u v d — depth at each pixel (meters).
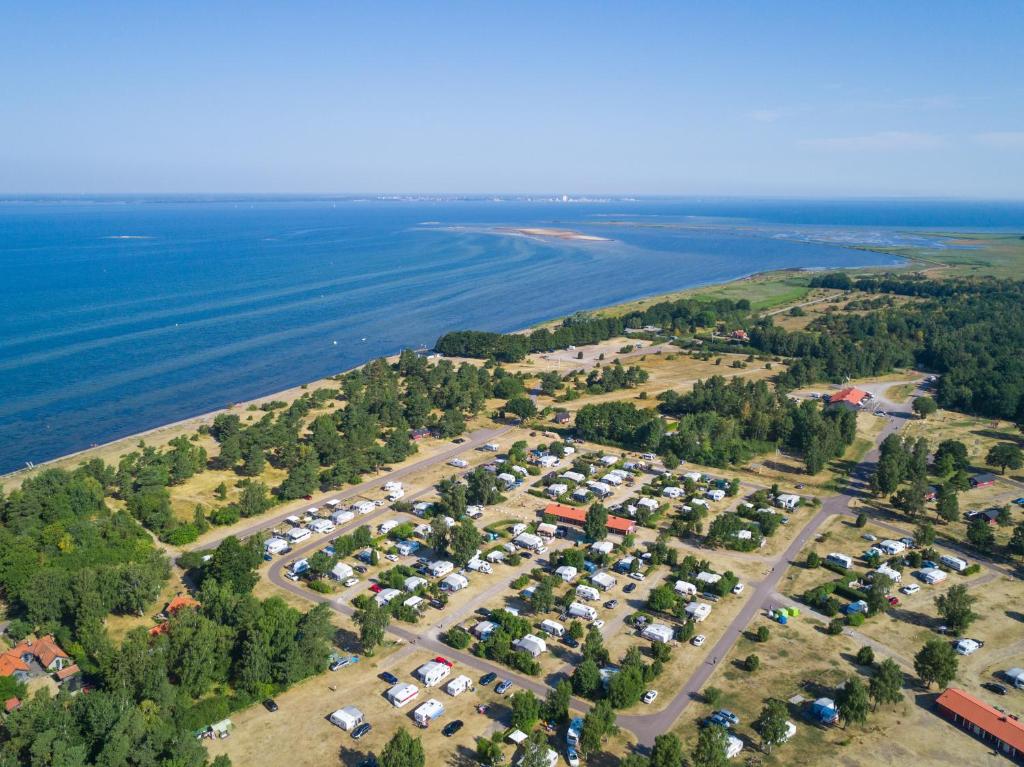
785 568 155.88
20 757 98.88
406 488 199.00
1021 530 159.25
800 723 108.69
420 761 95.44
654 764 95.56
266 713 111.62
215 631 119.75
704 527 174.38
